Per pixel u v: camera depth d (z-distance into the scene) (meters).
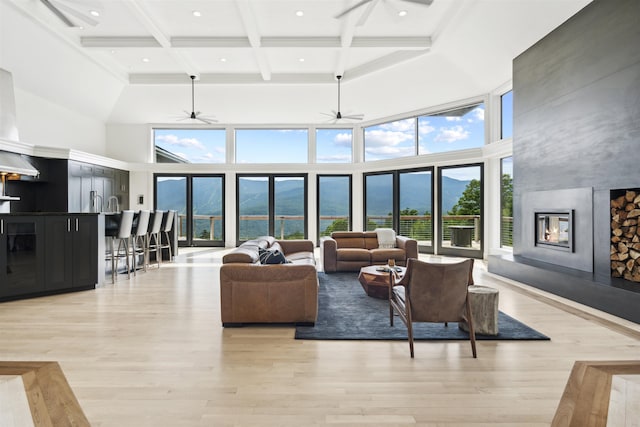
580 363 0.84
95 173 8.22
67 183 7.27
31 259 4.32
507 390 2.14
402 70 7.43
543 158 4.91
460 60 6.57
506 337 2.96
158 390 2.13
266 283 3.24
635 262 3.62
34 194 7.26
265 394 2.09
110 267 6.12
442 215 8.09
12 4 5.03
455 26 5.52
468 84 7.15
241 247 4.12
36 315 3.63
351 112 9.04
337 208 9.71
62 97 7.69
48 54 6.40
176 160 9.96
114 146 9.66
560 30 4.55
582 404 0.79
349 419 1.84
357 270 5.98
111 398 2.04
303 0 5.05
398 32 5.97
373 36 6.10
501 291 4.55
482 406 1.97
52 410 0.81
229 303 3.23
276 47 6.12
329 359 2.57
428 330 3.15
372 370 2.40
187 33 5.97
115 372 2.36
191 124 9.74
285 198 9.76
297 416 1.87
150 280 5.39
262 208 9.77
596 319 3.44
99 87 8.03
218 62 7.27
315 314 3.26
